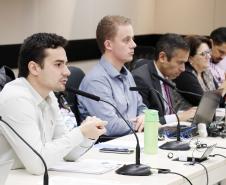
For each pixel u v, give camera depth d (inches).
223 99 210.2
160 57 189.0
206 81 228.5
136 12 345.1
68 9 292.2
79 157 126.5
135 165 116.1
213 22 348.2
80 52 302.8
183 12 355.9
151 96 186.7
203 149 141.3
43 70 118.6
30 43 119.0
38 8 273.9
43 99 122.2
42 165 112.7
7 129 114.0
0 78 150.7
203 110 162.7
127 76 178.7
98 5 313.0
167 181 109.0
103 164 122.0
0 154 117.9
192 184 116.6
